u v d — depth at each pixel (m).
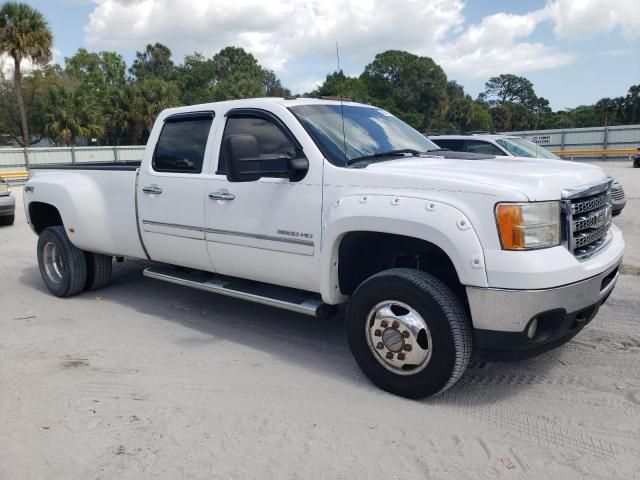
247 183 4.47
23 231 11.41
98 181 5.81
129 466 3.06
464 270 3.34
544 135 37.69
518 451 3.13
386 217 3.58
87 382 4.11
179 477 2.96
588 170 3.97
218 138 4.80
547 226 3.35
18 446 3.28
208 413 3.62
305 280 4.25
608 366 4.18
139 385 4.05
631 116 78.81
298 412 3.61
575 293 3.38
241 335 5.05
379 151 4.39
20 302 6.28
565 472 2.94
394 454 3.12
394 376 3.74
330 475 2.95
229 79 65.19
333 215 3.86
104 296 6.42
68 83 48.59
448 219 3.38
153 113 44.09
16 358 4.59
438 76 73.94
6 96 44.12
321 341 4.88
